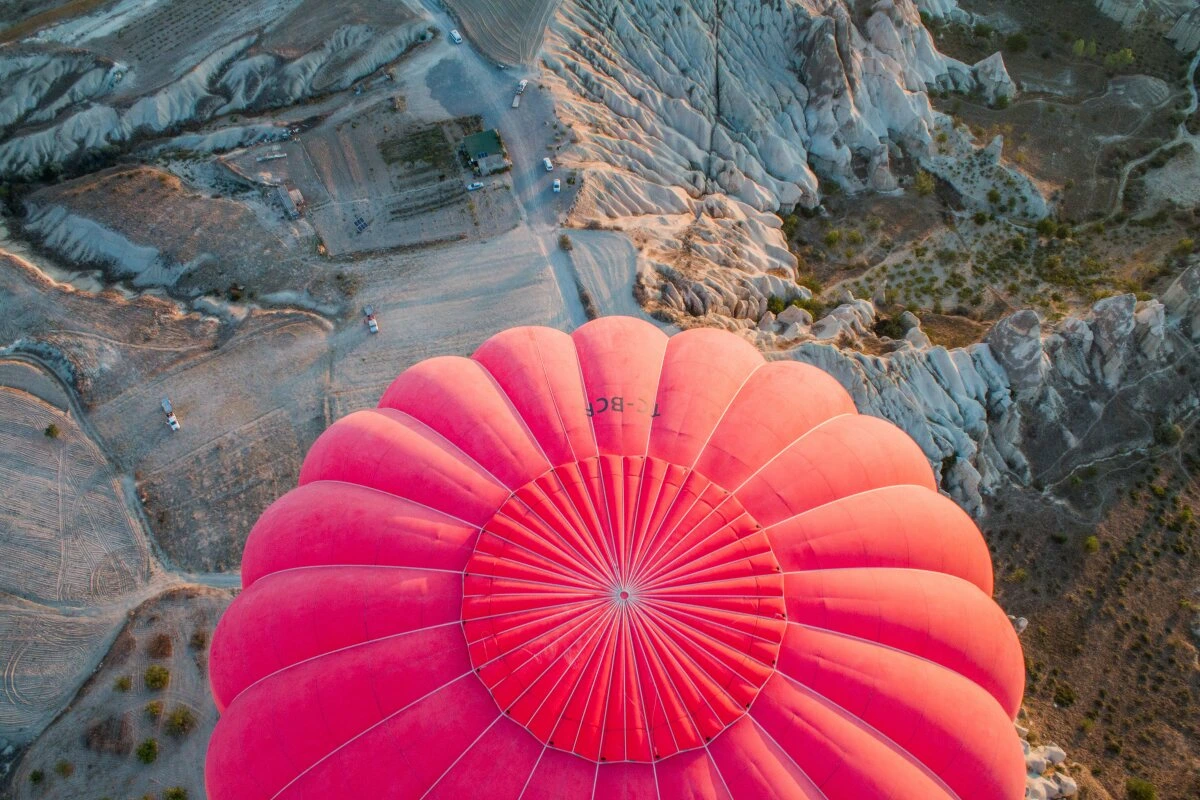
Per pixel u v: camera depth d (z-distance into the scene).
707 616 24.95
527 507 26.94
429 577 26.42
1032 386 51.75
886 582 27.11
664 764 24.08
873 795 24.47
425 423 30.72
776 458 29.08
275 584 28.30
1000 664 28.28
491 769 24.08
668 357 32.44
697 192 62.62
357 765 24.84
